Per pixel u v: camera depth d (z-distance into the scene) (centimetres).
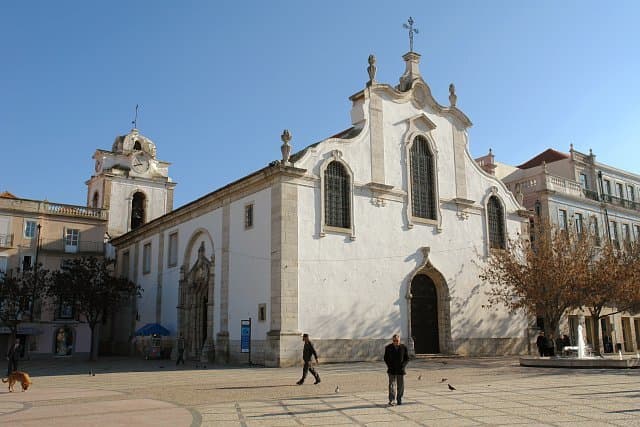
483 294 3747
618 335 4738
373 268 3200
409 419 1208
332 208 3114
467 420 1187
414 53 3759
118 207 5444
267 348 2823
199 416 1277
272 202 2975
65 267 4397
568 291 3180
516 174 5112
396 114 3525
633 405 1357
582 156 5056
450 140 3816
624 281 3306
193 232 3753
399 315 3262
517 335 3881
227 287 3262
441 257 3553
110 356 4716
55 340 4766
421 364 2905
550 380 2002
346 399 1538
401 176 3453
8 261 4747
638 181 5562
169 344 3938
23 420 1238
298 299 2867
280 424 1166
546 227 3547
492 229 3941
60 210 5084
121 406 1456
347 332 3012
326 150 3134
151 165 5766
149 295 4353
